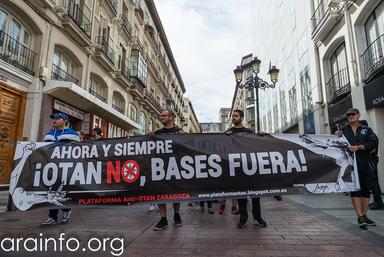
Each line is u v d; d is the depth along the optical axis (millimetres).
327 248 3322
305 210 6004
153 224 4699
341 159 4090
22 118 9852
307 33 15305
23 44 10094
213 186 3955
